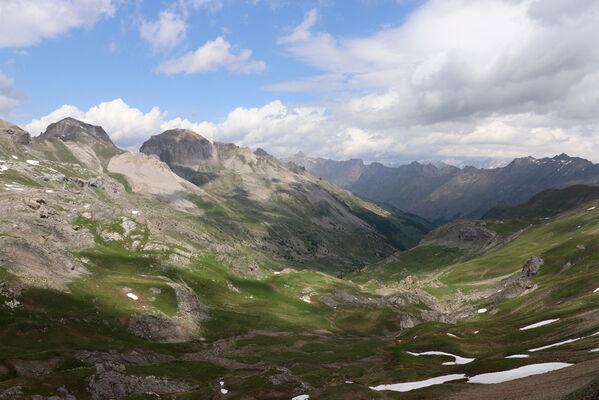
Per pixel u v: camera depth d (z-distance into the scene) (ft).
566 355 241.96
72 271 501.56
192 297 547.90
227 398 270.46
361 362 409.28
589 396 136.67
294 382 307.37
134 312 435.12
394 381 293.23
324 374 344.69
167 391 283.38
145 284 513.86
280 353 426.10
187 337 446.60
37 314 361.51
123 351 346.74
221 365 370.73
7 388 226.79
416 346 443.32
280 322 561.84
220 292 651.25
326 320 615.98
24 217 622.95
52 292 408.26
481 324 496.64
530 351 287.28
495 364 264.93
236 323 522.06
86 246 646.33
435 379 275.39
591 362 196.95
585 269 637.71
